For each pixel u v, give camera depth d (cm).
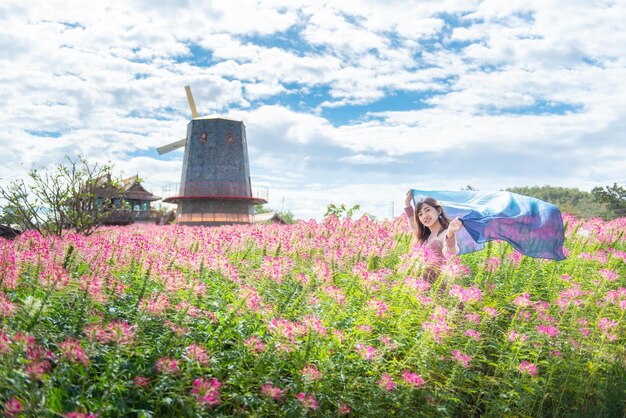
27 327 428
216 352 466
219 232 1004
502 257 827
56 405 360
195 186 3288
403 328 536
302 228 943
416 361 516
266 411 418
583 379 602
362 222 994
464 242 816
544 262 840
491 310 588
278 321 464
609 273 726
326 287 576
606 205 2481
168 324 473
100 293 500
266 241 805
